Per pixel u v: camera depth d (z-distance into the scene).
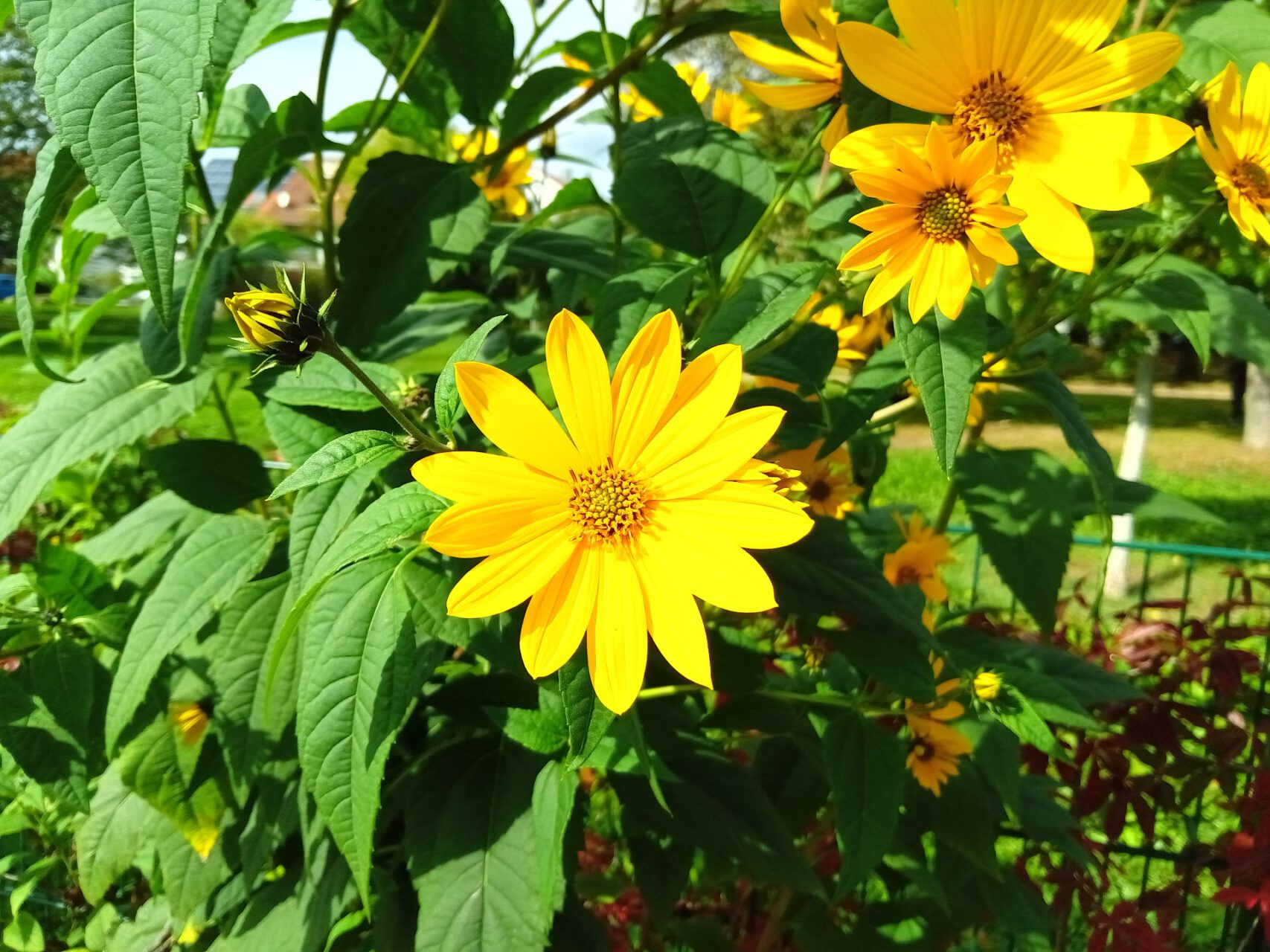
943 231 0.22
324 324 0.22
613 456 0.22
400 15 0.33
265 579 0.31
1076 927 0.61
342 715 0.25
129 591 0.37
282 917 0.35
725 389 0.22
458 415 0.23
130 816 0.38
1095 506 0.37
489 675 0.33
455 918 0.30
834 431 0.30
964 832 0.37
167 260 0.18
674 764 0.34
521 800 0.31
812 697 0.32
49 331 0.41
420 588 0.26
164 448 0.34
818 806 0.38
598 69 0.36
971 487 0.37
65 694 0.32
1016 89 0.23
